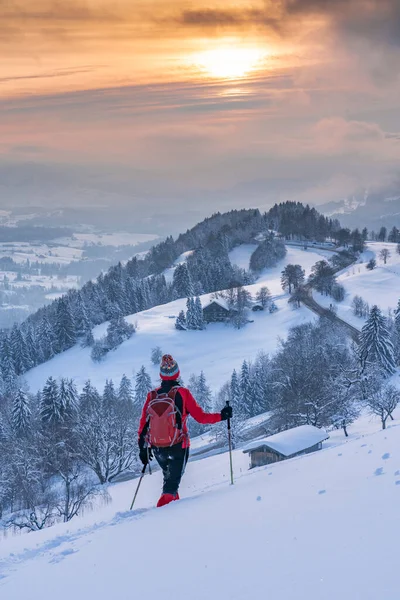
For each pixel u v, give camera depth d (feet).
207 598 10.44
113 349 520.83
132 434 197.88
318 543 11.97
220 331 525.34
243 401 319.88
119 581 12.55
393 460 18.42
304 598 9.47
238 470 142.82
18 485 164.86
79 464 186.50
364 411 217.15
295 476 20.79
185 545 14.23
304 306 538.47
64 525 25.34
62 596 12.46
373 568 9.96
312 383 206.80
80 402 289.53
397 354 331.98
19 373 538.06
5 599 13.15
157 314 606.96
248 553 12.40
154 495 78.95
